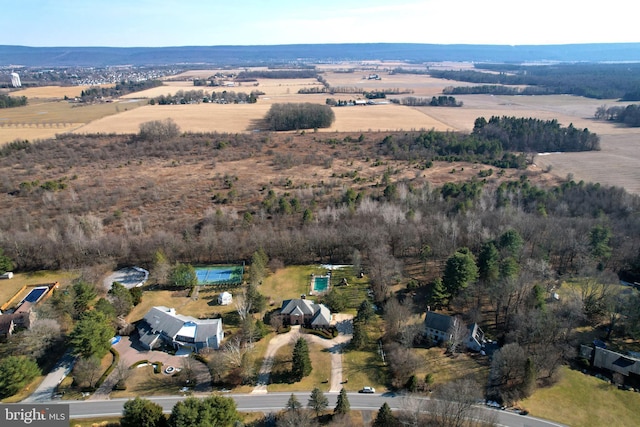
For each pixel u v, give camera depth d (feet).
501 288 365.61
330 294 394.11
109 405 289.53
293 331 366.63
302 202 598.34
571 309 358.84
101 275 445.37
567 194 577.43
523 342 337.72
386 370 322.75
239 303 383.65
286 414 270.46
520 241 425.69
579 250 434.30
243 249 474.08
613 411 284.20
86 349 317.22
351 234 477.77
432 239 472.44
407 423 263.90
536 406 287.48
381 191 638.12
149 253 466.70
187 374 312.29
